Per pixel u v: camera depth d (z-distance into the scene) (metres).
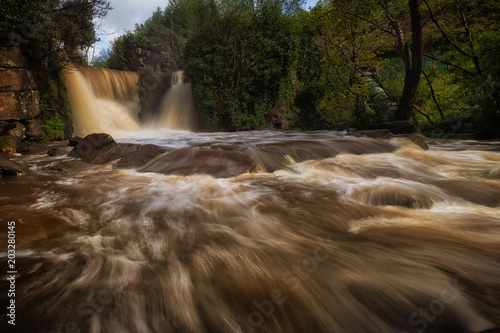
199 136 14.68
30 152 10.40
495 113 13.41
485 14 15.11
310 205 4.66
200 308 2.27
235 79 18.09
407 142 9.88
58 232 3.72
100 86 20.70
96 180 6.48
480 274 2.62
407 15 17.03
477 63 15.08
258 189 5.62
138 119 24.06
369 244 3.27
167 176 6.69
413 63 14.45
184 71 19.16
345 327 2.11
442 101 17.05
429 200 4.61
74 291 2.45
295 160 8.08
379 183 5.32
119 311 2.21
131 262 2.96
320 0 18.62
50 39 13.14
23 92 11.65
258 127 17.53
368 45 18.78
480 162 7.93
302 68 22.16
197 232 3.71
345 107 18.08
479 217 4.07
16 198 5.19
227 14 17.48
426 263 2.83
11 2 10.50
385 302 2.30
